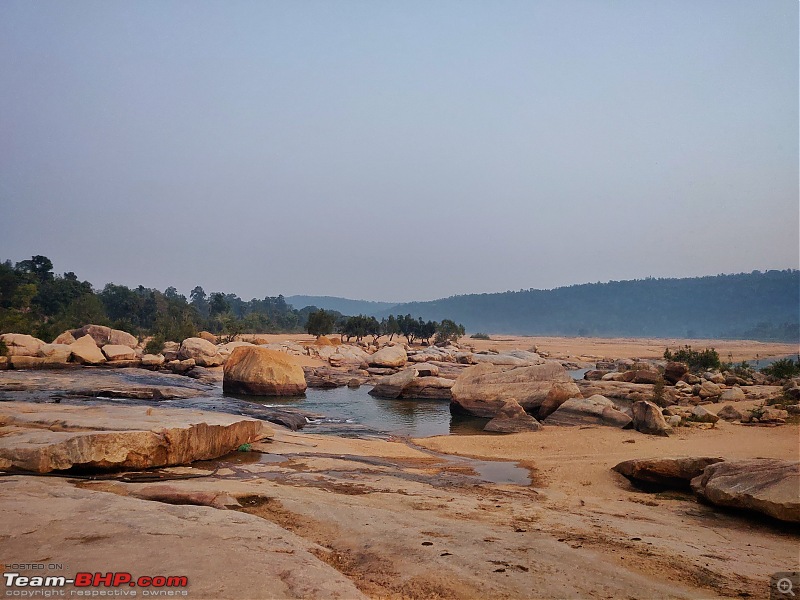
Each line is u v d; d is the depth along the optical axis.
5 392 32.28
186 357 57.50
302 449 20.47
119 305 127.50
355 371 59.59
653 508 13.65
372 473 16.84
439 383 43.81
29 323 74.50
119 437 14.75
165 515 9.91
